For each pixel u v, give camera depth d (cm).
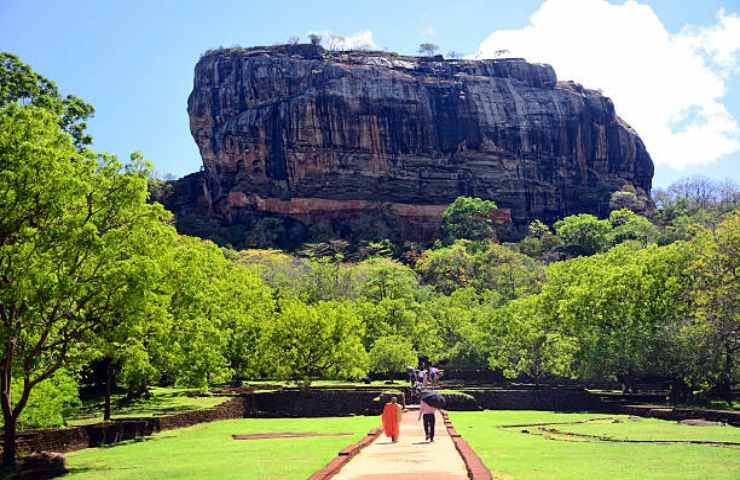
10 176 2169
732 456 2262
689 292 4494
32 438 2603
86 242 2277
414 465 1916
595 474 1878
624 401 5000
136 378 4053
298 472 1927
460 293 8938
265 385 6519
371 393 5209
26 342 2584
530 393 5422
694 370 4353
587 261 6250
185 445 2953
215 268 5428
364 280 9362
